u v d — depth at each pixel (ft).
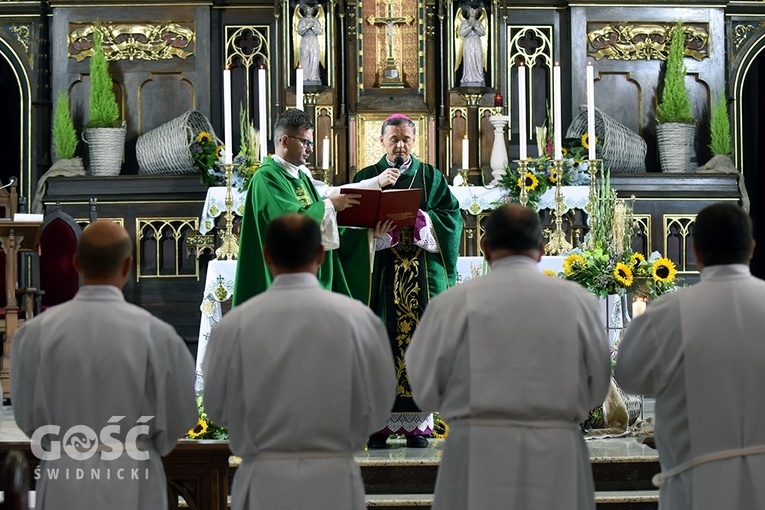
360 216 21.98
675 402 13.58
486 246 14.46
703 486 13.25
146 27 39.27
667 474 13.75
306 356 13.38
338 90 38.29
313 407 13.30
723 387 13.24
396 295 23.56
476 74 37.88
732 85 40.57
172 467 15.92
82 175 37.24
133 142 39.19
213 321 28.55
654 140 39.65
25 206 37.40
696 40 39.83
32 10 39.83
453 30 38.04
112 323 13.83
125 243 14.15
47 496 13.73
